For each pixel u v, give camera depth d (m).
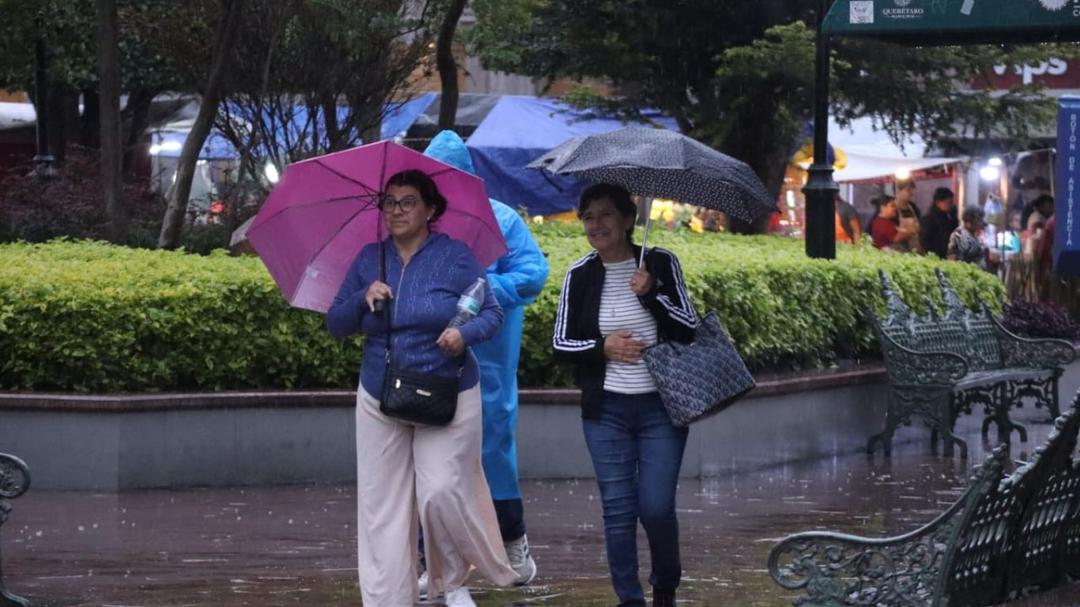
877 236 29.28
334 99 21.72
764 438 15.48
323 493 13.25
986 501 7.73
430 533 8.39
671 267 8.47
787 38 23.80
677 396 8.21
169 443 13.41
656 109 27.77
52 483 13.26
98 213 22.56
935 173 34.44
